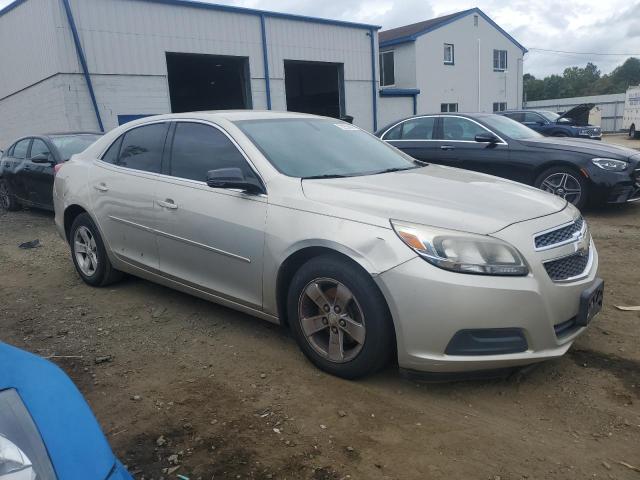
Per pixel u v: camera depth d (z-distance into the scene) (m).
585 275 3.23
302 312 3.40
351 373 3.23
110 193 4.70
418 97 32.34
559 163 8.02
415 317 2.89
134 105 17.38
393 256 2.94
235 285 3.78
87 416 1.71
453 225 2.97
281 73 21.42
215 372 3.49
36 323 4.41
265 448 2.70
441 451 2.65
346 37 23.56
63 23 15.66
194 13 18.56
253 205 3.60
